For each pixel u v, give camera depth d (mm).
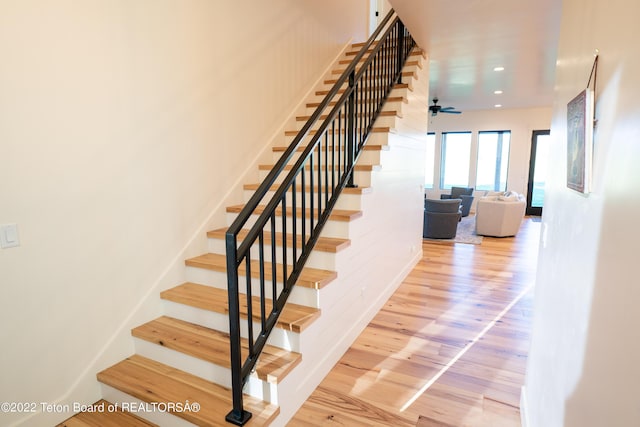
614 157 944
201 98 2729
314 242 2348
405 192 4113
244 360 1940
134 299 2277
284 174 3357
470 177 10203
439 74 5496
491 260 5246
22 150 1690
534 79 5793
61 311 1888
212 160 2873
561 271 1461
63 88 1836
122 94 2135
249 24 3203
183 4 2523
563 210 1515
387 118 3533
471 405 2109
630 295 785
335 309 2473
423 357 2621
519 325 3129
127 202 2203
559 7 3082
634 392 742
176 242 2574
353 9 5113
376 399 2164
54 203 1830
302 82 4086
